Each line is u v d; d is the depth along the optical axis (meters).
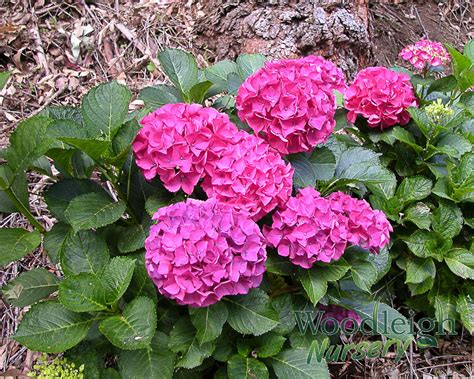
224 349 0.79
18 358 0.94
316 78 0.83
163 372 0.69
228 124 0.78
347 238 0.78
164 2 1.63
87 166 0.83
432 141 1.02
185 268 0.65
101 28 1.51
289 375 0.77
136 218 0.83
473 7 2.07
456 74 1.09
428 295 1.03
